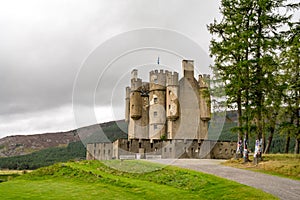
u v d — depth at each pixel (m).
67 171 17.28
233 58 19.52
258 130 18.39
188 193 11.12
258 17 19.11
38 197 10.91
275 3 18.61
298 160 17.78
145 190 11.67
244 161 18.31
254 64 18.86
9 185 14.45
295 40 16.31
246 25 19.34
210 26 20.00
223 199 9.70
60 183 14.69
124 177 14.76
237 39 19.08
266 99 19.12
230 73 18.70
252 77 18.62
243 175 13.97
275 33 18.88
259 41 18.39
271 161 17.39
